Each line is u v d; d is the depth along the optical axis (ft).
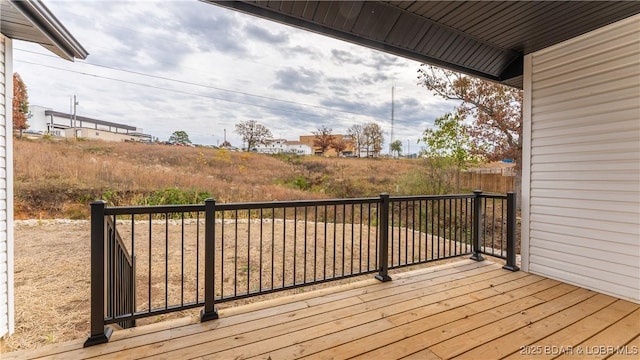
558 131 10.52
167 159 29.73
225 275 14.14
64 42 8.57
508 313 7.88
